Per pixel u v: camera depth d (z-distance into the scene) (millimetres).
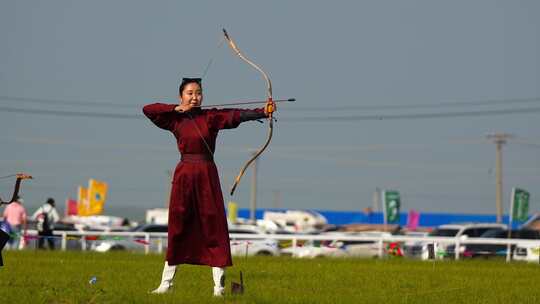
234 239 50219
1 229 19109
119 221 101312
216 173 17641
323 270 28828
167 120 17672
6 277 22188
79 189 101500
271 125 17406
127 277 23328
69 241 54531
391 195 87938
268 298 17516
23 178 19062
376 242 52062
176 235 17609
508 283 24312
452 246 51125
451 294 20469
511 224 67000
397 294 20062
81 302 16906
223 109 17562
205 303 16328
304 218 110625
